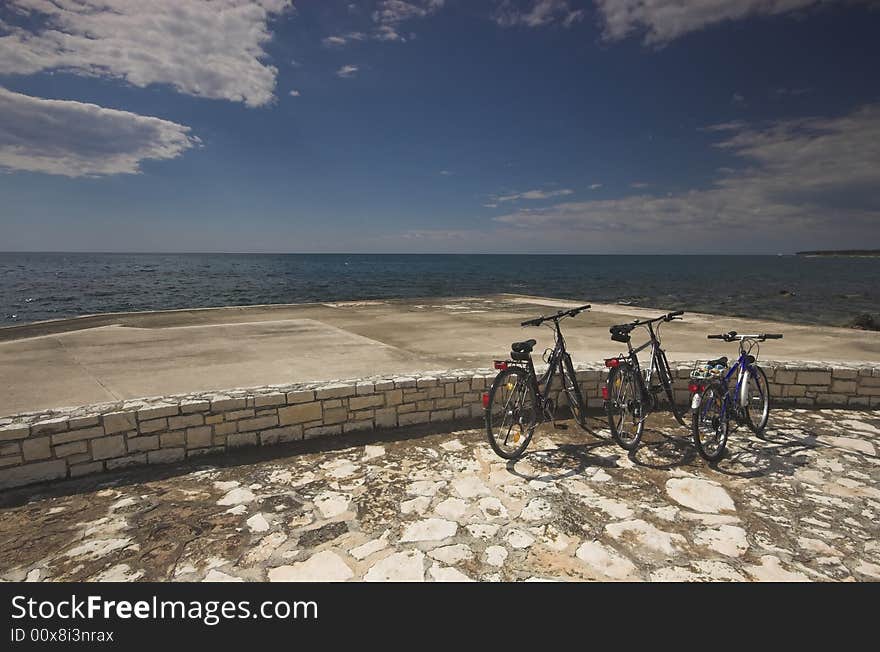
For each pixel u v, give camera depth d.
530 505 3.20
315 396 4.27
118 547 2.73
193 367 6.77
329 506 3.19
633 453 4.06
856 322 13.92
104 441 3.59
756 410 4.52
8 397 5.38
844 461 3.91
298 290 34.25
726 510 3.14
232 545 2.76
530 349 3.93
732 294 30.42
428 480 3.57
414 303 15.91
